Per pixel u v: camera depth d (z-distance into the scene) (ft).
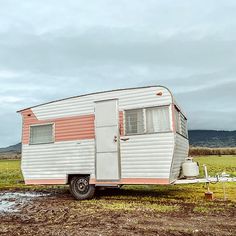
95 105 37.40
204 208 28.84
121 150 35.17
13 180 64.08
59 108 39.93
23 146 41.91
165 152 32.60
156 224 22.94
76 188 37.68
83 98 38.37
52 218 26.40
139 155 34.01
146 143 33.78
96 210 29.25
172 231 20.90
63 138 39.06
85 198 36.83
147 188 45.42
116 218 25.26
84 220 24.94
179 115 37.52
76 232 21.07
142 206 30.73
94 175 36.37
